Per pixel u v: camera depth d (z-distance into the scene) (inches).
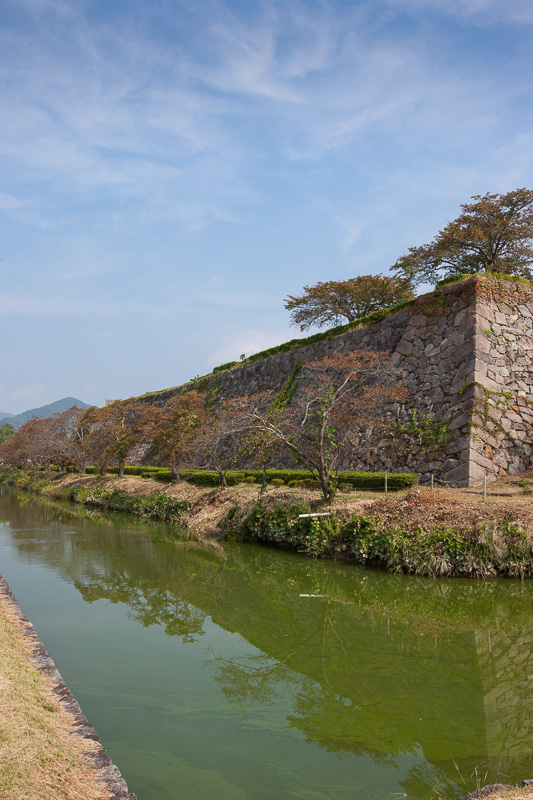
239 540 752.3
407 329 943.7
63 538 834.2
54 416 2066.9
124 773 222.5
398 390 833.5
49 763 181.5
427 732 257.3
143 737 253.8
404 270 1312.7
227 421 894.4
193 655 362.6
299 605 478.0
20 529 941.8
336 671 335.0
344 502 646.5
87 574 593.6
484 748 241.6
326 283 1413.6
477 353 792.9
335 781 216.1
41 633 402.3
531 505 543.5
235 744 247.4
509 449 761.6
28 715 210.4
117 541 801.6
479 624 414.6
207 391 1615.4
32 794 158.9
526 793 181.9
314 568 586.2
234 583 554.6
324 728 263.4
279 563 623.8
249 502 783.1
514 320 853.2
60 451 1943.9
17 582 558.3
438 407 817.5
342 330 1139.9
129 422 1990.7
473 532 513.0
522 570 488.4
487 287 853.2
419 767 226.1
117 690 306.3
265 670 338.0
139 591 526.3
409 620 430.9
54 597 501.7
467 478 714.2
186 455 1188.5
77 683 315.3
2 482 2541.8
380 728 262.8
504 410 780.0
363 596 494.9
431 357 867.4
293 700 295.6
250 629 418.6
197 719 272.7
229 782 215.8
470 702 289.4
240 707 286.0
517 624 409.7
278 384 1277.1
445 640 384.8
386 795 205.0
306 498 701.3
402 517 563.8
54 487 1744.6
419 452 797.9
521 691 301.0
